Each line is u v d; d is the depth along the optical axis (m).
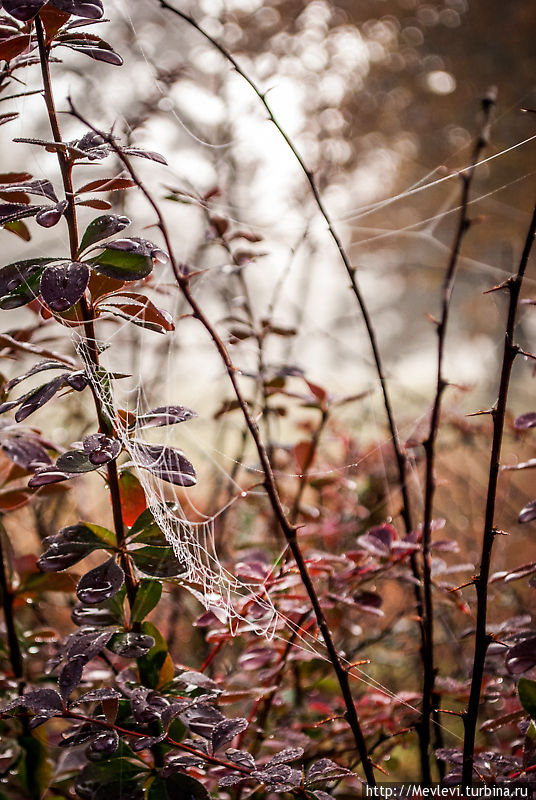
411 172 3.59
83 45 0.60
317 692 0.77
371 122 3.26
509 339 0.60
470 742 0.61
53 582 0.68
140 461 0.59
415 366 2.74
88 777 0.59
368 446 0.99
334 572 0.70
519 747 0.66
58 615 0.92
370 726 0.73
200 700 0.59
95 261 0.58
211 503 0.91
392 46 3.42
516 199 3.25
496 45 3.46
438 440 1.06
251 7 1.39
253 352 0.82
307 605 0.68
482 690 0.69
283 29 1.53
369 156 3.31
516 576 0.61
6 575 0.69
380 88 3.36
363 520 0.93
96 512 0.97
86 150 0.58
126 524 0.62
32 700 0.58
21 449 0.65
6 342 0.63
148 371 0.92
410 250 3.68
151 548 0.60
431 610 0.65
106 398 0.60
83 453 0.58
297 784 0.58
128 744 0.61
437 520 0.69
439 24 3.45
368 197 3.34
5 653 0.69
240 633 0.66
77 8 0.56
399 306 3.94
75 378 0.58
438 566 0.69
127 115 0.84
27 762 0.66
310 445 0.80
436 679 0.70
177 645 0.89
